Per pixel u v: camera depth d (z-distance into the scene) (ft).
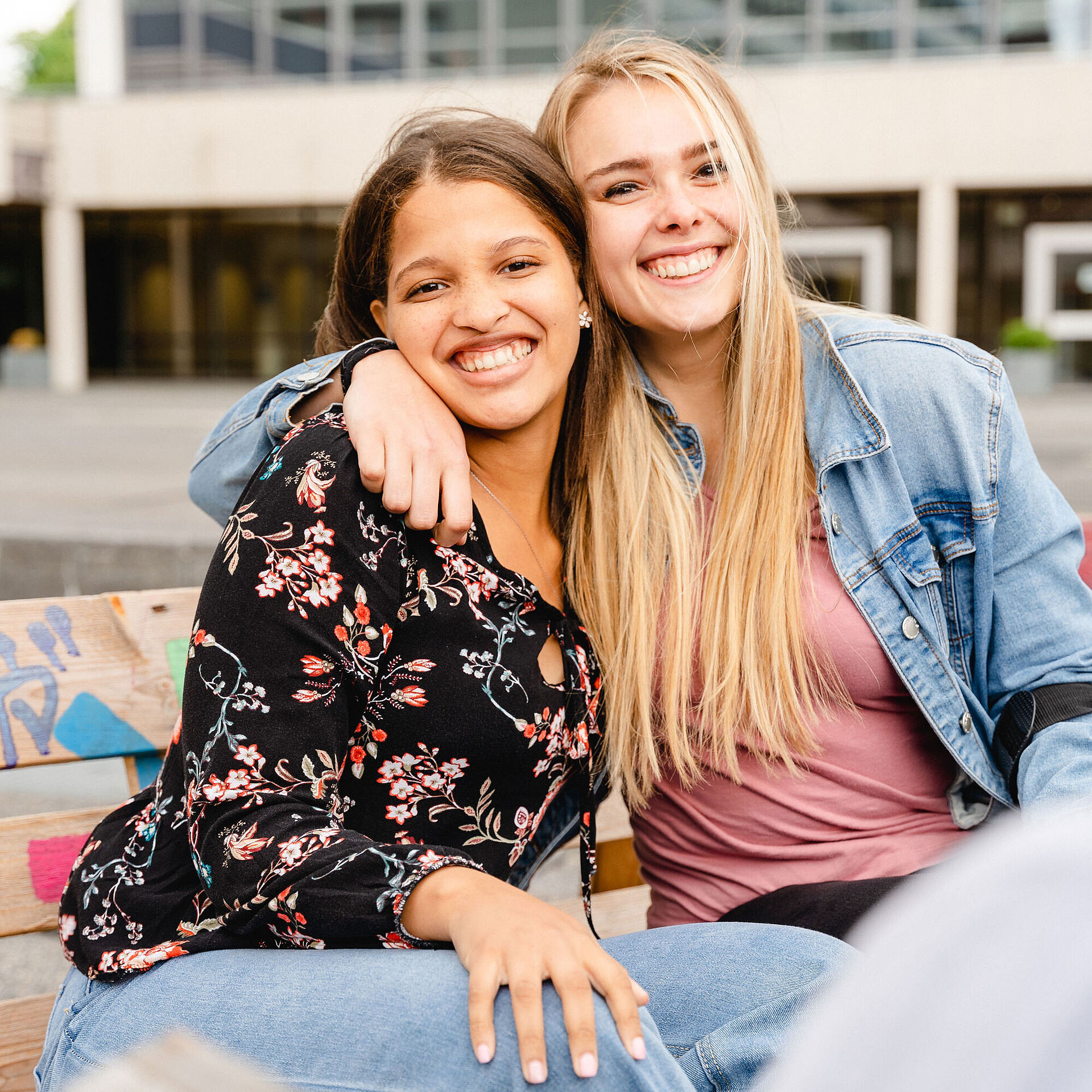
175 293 74.84
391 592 4.26
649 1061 3.33
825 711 5.22
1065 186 58.29
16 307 76.48
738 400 5.46
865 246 61.16
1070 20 56.85
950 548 5.21
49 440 36.06
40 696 5.16
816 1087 1.65
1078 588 5.12
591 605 5.27
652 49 5.52
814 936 4.07
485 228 4.61
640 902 6.41
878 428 5.17
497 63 62.85
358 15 64.44
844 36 58.75
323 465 4.21
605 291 5.56
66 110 68.03
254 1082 1.82
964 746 5.10
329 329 5.51
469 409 4.76
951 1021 1.58
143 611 5.42
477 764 4.45
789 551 5.23
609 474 5.38
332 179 65.92
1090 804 4.36
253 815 3.91
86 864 4.37
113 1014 3.92
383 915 3.69
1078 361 61.46
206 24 67.05
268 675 4.03
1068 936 1.57
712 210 5.36
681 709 5.22
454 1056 3.41
